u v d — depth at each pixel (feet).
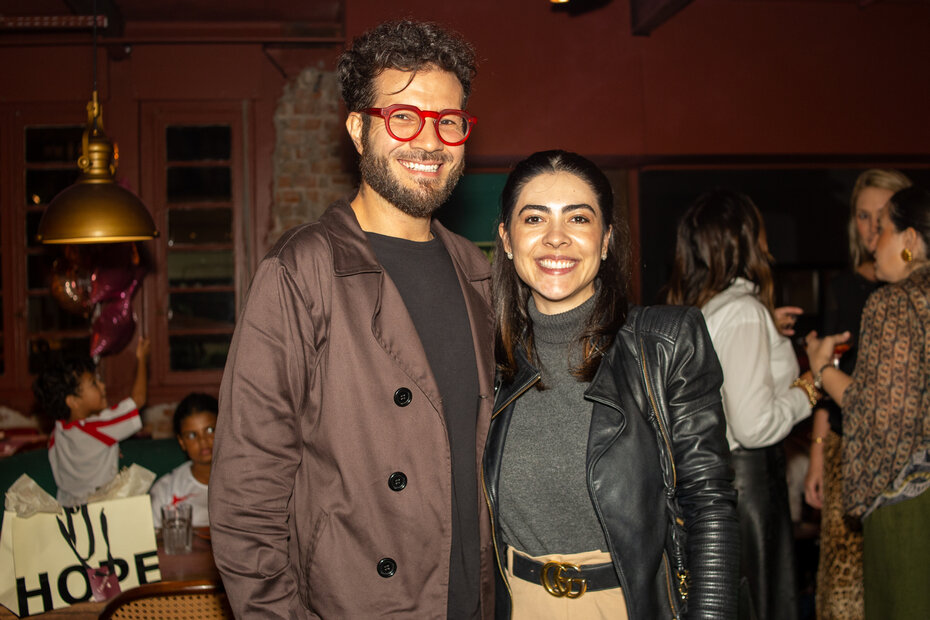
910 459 6.01
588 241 4.34
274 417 3.95
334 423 4.06
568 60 12.73
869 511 6.31
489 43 12.56
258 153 14.49
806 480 8.45
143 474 6.52
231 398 3.99
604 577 4.26
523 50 12.64
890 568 6.16
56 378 9.11
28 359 14.12
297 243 4.20
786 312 7.07
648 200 13.85
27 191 14.12
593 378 4.39
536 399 4.55
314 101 14.57
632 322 4.56
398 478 4.11
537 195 4.38
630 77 12.91
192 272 14.48
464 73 4.53
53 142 14.15
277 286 4.02
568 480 4.33
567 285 4.33
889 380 6.13
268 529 3.93
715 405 4.39
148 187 14.29
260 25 14.44
